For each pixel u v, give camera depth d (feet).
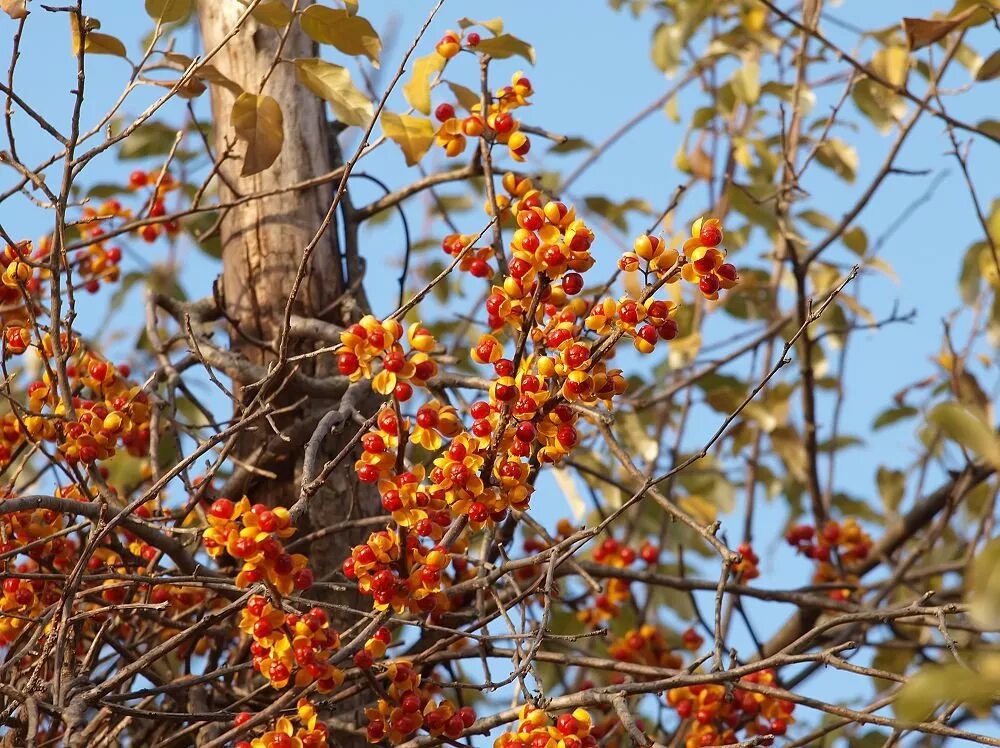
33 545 13.20
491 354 11.27
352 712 15.15
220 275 17.67
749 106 23.13
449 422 10.91
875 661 19.61
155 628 15.89
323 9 15.06
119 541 14.25
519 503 10.97
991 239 17.61
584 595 18.61
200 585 13.37
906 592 21.53
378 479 10.92
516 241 11.00
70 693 12.37
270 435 16.19
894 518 24.08
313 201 17.54
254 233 17.29
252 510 10.34
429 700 12.71
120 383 14.79
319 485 11.49
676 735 16.19
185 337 16.25
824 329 23.50
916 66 21.20
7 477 18.16
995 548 8.24
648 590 19.80
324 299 17.07
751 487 22.63
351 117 15.42
